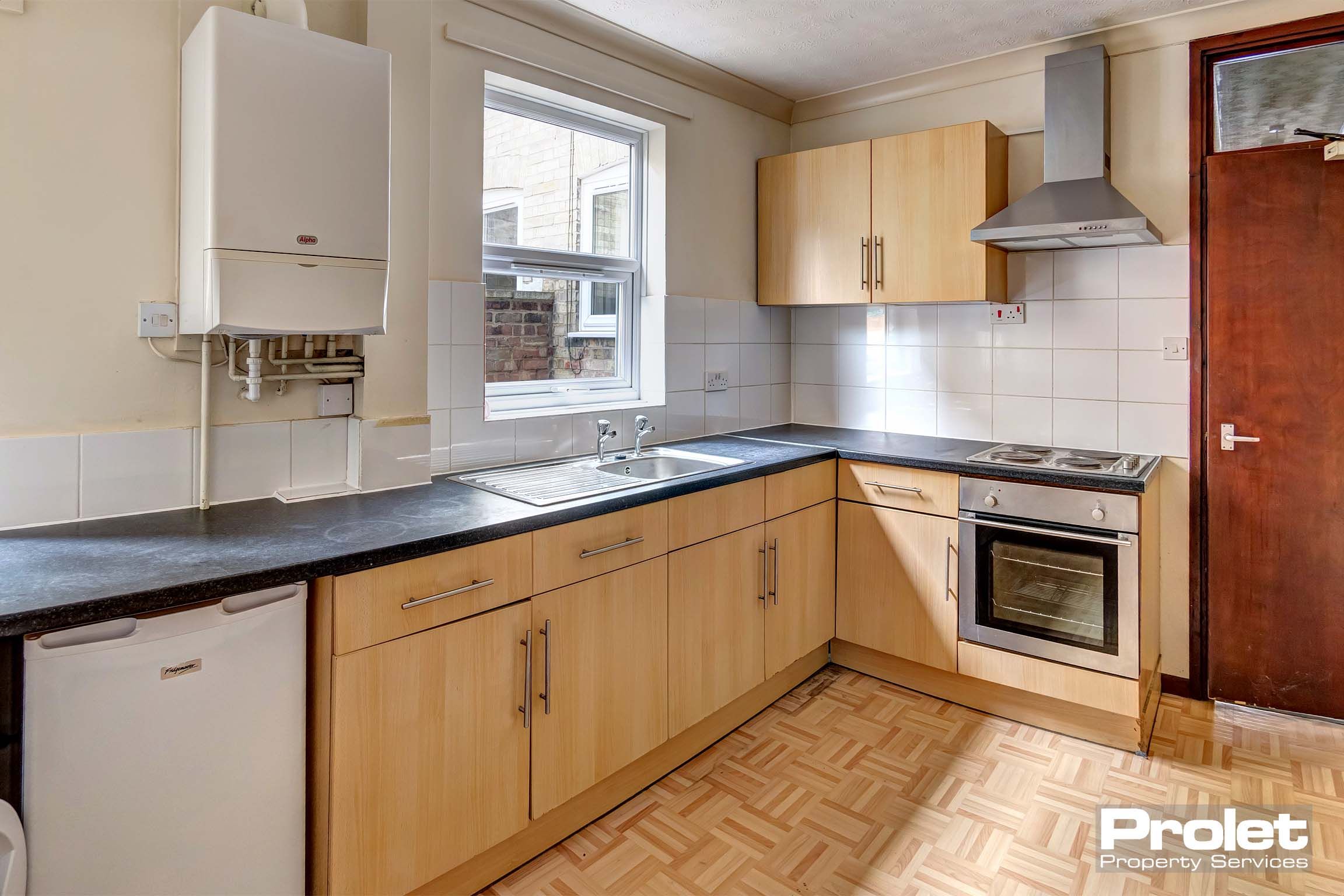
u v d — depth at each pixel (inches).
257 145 64.1
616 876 74.4
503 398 105.9
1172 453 110.0
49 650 47.1
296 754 58.6
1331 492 100.2
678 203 122.3
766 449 116.4
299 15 72.6
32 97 63.4
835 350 143.9
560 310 113.0
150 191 69.9
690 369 126.5
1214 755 95.5
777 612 106.7
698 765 94.4
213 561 56.2
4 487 63.6
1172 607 111.6
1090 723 99.4
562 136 110.7
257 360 73.8
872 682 118.2
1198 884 72.4
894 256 120.6
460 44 92.0
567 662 76.2
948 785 89.7
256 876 56.7
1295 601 103.4
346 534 64.4
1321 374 99.6
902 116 131.5
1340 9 95.0
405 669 62.4
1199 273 106.3
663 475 112.7
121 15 67.4
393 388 84.1
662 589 87.1
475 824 68.4
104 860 49.8
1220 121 105.8
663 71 117.5
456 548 65.4
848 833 80.7
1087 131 106.7
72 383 66.7
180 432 72.6
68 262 65.9
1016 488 100.3
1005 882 73.0
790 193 133.0
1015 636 101.6
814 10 101.0
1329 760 93.9
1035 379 121.0
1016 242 108.5
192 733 52.8
